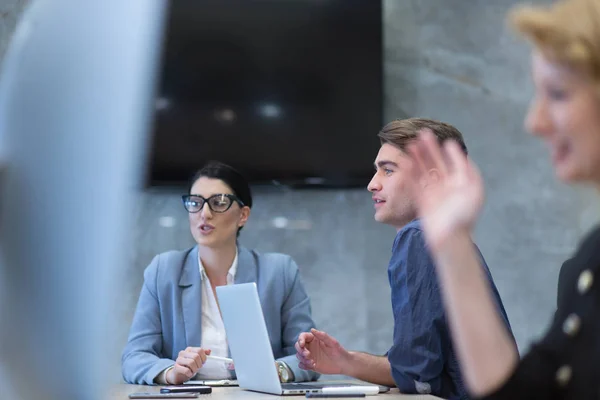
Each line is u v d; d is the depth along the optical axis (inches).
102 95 18.6
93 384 19.1
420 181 77.7
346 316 152.3
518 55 158.4
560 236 156.4
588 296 34.4
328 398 64.5
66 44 19.1
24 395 20.0
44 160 18.7
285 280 100.3
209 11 151.5
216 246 97.9
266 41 151.9
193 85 150.3
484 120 157.5
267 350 69.0
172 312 96.4
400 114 156.0
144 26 18.8
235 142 150.0
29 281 18.9
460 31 158.6
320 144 151.0
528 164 157.3
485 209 156.3
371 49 152.6
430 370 69.0
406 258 72.2
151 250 149.3
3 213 18.9
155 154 147.8
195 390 71.3
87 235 18.4
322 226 153.7
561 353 34.9
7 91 19.4
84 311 18.7
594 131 28.8
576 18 29.0
